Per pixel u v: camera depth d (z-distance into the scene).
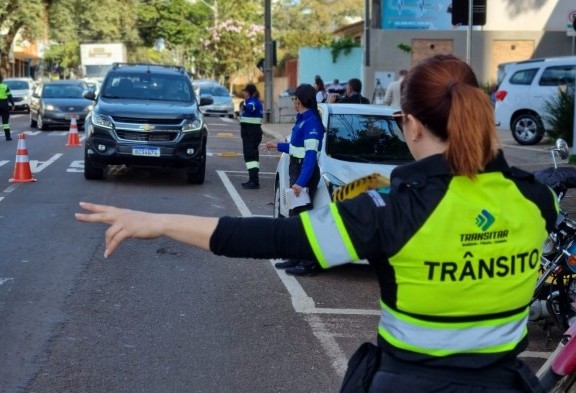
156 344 5.86
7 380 5.11
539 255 2.35
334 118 9.23
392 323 2.27
